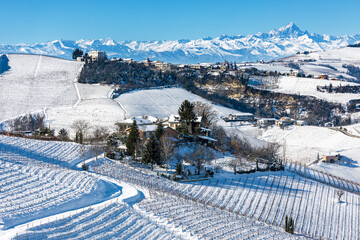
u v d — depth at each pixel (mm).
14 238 45938
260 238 59156
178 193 74750
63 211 57719
